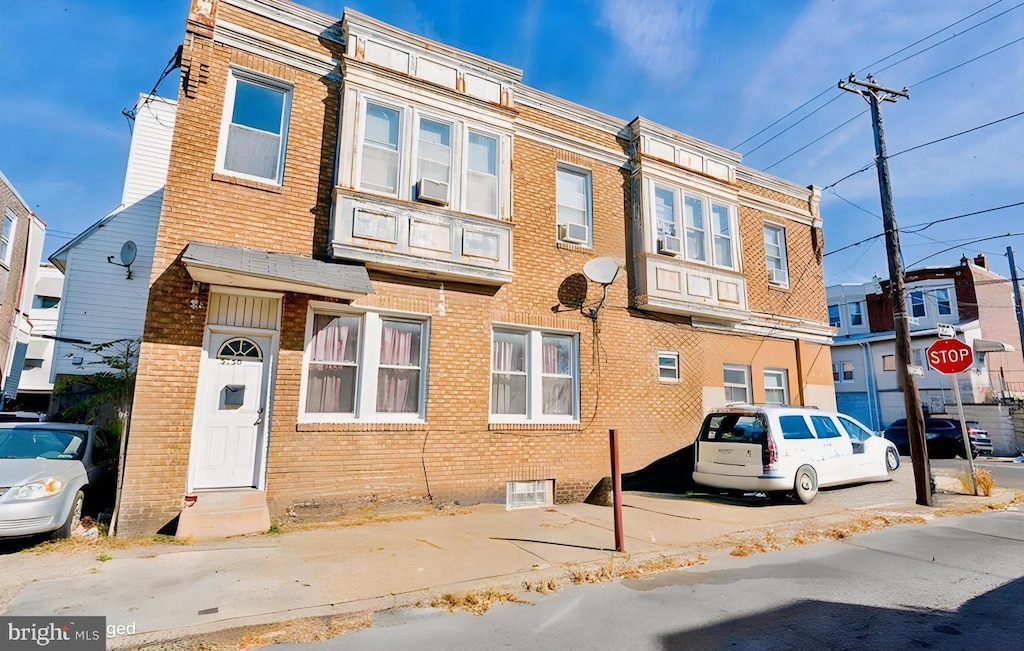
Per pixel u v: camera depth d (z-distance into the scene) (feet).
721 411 33.88
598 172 38.11
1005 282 94.12
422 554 20.63
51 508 20.84
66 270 41.16
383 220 28.32
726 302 40.57
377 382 28.63
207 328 25.14
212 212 25.53
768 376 45.06
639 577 19.33
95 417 35.55
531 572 18.76
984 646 13.56
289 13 28.63
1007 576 19.20
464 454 29.91
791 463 31.37
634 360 37.14
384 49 30.25
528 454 31.94
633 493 35.04
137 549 20.68
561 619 15.46
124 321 41.39
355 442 27.12
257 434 25.64
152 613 14.62
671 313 39.32
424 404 29.35
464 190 31.07
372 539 22.70
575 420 34.37
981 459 67.77
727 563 20.98
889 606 16.33
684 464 37.83
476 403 30.68
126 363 35.81
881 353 87.30
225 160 26.68
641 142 39.14
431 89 30.89
